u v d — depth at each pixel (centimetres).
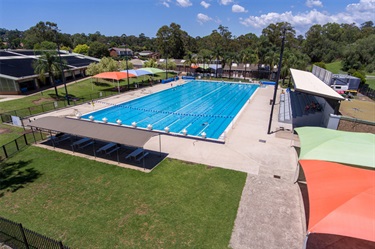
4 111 2877
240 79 6084
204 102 3766
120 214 1164
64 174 1535
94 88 4416
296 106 3038
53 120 1923
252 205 1229
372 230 737
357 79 4384
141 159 1731
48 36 10306
